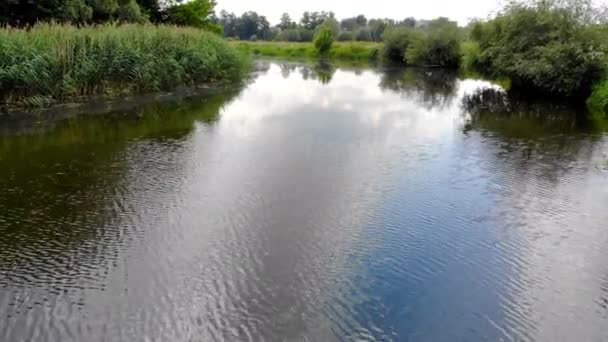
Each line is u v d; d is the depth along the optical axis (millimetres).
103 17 22766
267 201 7359
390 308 4781
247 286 5090
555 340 4375
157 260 5570
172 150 10008
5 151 9641
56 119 12547
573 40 17938
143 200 7293
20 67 12688
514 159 9805
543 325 4582
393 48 40656
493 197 7707
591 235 6406
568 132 12375
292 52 51125
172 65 17859
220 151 10039
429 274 5418
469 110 16031
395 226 6598
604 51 17016
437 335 4402
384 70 33469
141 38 17312
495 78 25750
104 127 11984
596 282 5320
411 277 5348
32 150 9766
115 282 5117
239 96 17797
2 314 4566
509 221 6816
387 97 18828
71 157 9359
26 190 7590
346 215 6918
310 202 7359
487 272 5484
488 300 4957
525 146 10852
